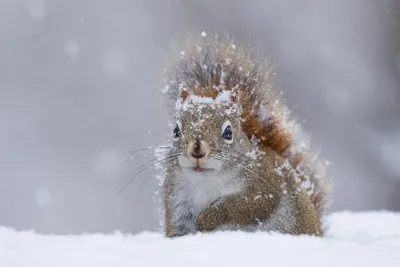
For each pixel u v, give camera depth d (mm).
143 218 19156
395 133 18953
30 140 21828
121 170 20656
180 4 22672
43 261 4680
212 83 7441
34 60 23047
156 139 19719
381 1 20125
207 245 5055
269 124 7336
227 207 6594
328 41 20594
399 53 19625
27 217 19984
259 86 7445
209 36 8977
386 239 5402
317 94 20031
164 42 22438
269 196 6738
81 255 4820
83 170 20969
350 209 18438
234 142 6664
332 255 4820
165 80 7703
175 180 6711
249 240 5215
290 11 21188
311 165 7617
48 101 22500
